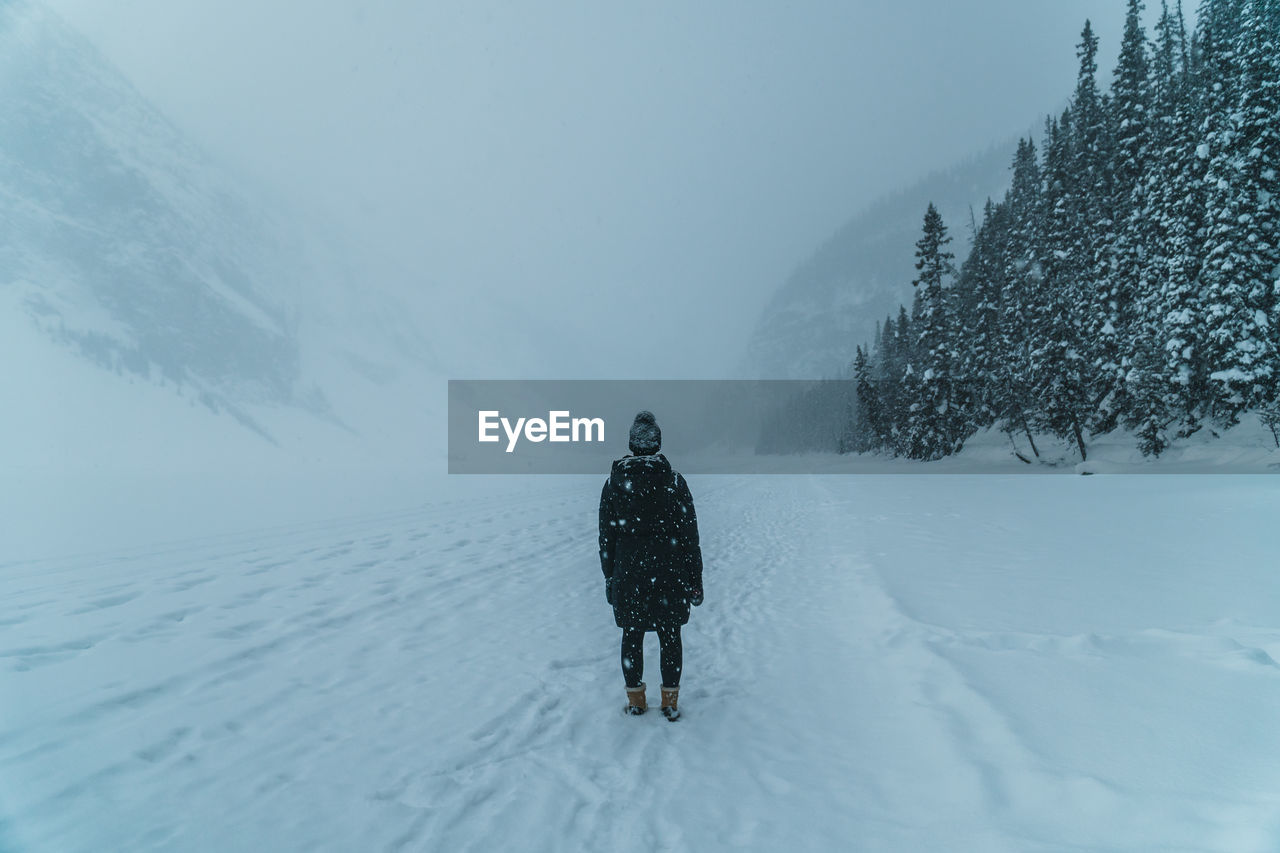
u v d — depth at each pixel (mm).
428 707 3938
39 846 2330
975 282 50188
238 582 7027
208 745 3270
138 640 4902
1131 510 13125
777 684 4402
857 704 3885
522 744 3494
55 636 4906
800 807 2764
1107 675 3762
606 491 4277
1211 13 31594
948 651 4355
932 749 3100
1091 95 41781
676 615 4000
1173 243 29578
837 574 8188
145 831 2473
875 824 2576
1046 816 2459
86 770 2926
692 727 3771
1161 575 6637
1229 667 3797
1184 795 2451
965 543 9570
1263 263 27031
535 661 4957
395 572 7914
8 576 7176
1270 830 2127
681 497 4176
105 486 23328
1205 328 28297
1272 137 27125
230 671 4352
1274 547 8188
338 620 5742
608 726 3795
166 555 8633
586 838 2566
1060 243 35531
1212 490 16797
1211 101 29141
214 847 2389
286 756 3189
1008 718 3223
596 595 7301
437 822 2660
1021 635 4539
